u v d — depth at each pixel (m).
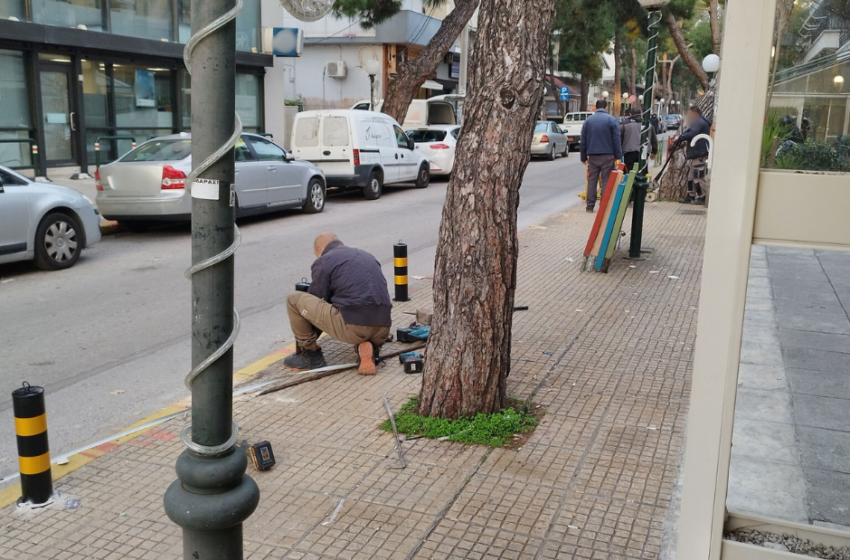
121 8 18.47
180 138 12.39
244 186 12.78
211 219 1.96
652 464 4.22
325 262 5.69
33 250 9.33
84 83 17.97
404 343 6.47
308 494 3.94
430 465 4.23
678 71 72.62
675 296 8.07
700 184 15.29
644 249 10.54
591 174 14.30
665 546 3.45
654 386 5.41
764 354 3.72
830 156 2.48
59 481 4.16
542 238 11.74
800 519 2.96
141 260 10.34
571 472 4.14
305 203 14.59
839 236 2.44
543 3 4.14
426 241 11.84
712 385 2.62
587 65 42.75
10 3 15.89
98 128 18.44
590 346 6.33
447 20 20.64
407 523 3.67
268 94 22.94
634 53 51.22
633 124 15.89
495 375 4.69
